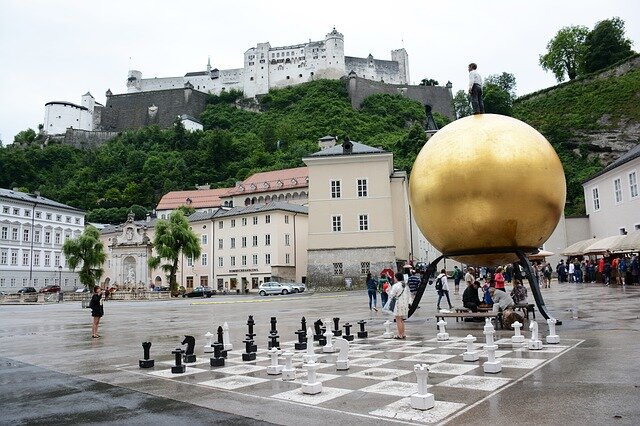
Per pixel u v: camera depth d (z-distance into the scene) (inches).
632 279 1465.3
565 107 3553.2
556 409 265.3
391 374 376.2
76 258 2768.2
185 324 928.3
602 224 2011.6
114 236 3590.1
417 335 605.6
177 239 2598.4
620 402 272.7
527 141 473.1
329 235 2123.5
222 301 1846.7
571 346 459.5
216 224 3080.7
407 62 7445.9
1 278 3275.1
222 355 476.7
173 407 305.4
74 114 6801.2
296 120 6220.5
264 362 461.4
